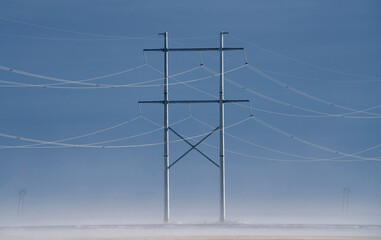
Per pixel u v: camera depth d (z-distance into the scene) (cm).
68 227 9806
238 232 9131
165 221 11781
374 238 8481
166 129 11888
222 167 11806
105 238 8012
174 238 7994
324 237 8512
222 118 11888
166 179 11838
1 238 7981
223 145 11844
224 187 11794
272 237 8325
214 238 8019
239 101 11900
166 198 11825
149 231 9138
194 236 8300
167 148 11906
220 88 11931
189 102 11888
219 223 11238
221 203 11775
